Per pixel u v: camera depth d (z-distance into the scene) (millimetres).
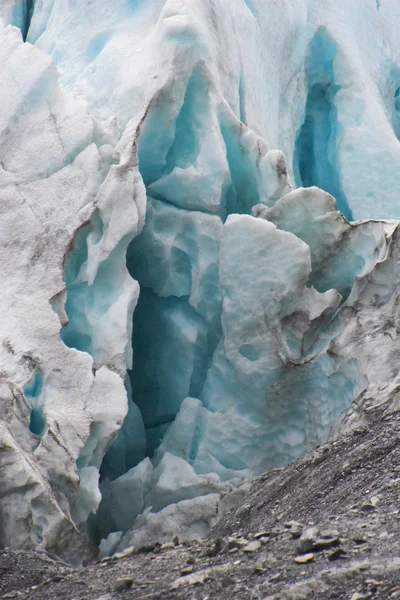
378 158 43656
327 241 33062
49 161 33594
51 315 29422
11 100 35188
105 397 28344
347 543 15680
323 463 23312
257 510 22719
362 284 30531
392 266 30031
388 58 50062
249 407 32219
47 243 31406
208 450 32219
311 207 32906
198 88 35281
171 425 33812
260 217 33719
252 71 40062
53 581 18609
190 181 34344
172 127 34844
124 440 33219
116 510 31047
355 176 43688
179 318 34969
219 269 32812
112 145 34750
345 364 29312
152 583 16328
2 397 26719
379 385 26781
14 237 31938
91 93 38219
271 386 31578
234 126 35562
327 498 20609
